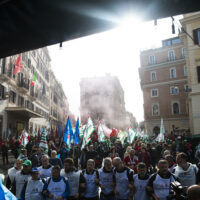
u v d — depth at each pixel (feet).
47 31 8.11
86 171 16.28
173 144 41.24
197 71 79.97
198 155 32.96
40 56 133.08
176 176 14.21
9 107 80.84
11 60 85.35
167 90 151.53
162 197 13.03
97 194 15.90
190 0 6.68
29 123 111.96
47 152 31.81
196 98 79.25
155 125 151.33
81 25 7.84
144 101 158.30
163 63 153.38
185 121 142.31
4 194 6.07
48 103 159.74
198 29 79.77
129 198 14.98
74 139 31.78
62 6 7.23
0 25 8.02
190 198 6.72
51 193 13.50
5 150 47.16
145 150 27.61
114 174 15.71
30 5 7.32
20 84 94.12
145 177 14.75
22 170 15.53
